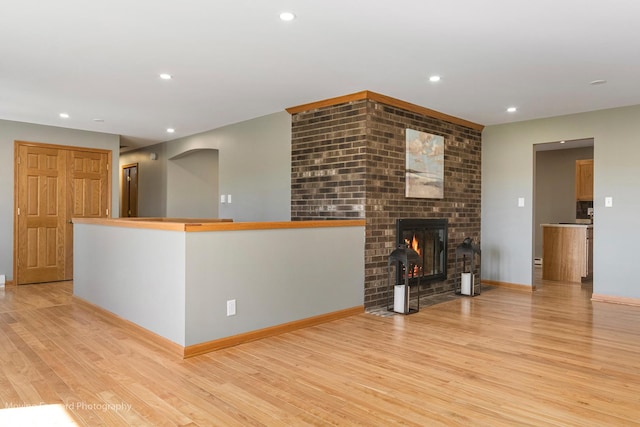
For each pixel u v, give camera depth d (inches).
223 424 83.8
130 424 83.5
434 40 122.6
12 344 131.0
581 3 100.7
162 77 156.6
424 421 85.1
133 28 115.3
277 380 104.7
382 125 181.3
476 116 217.0
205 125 244.8
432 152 207.2
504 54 132.7
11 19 109.6
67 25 113.3
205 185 317.4
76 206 256.5
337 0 99.9
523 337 140.5
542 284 249.0
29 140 239.0
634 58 135.5
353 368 112.7
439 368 112.9
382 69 146.9
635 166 191.6
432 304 190.4
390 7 103.2
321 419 85.9
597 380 105.2
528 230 225.3
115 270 157.2
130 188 347.9
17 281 235.8
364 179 174.4
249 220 228.5
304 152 198.7
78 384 101.8
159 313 130.5
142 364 114.8
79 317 164.2
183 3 101.3
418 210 200.2
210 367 112.9
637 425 83.5
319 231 158.1
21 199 237.1
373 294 179.8
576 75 152.1
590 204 320.5
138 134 273.6
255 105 197.8
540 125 221.1
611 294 196.9
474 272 232.1
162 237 129.5
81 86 168.1
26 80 160.2
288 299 147.2
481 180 242.5
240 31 117.0
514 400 94.3
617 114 197.2
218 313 127.2
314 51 131.3
